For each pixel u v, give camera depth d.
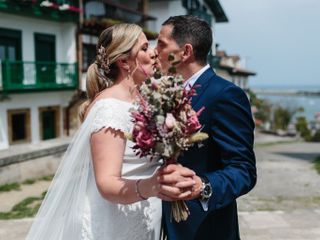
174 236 2.18
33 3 14.40
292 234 5.57
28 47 15.44
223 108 2.02
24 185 10.48
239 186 1.88
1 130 13.91
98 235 2.13
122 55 2.08
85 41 18.00
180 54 2.16
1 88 13.49
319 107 102.62
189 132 1.74
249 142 2.02
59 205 2.29
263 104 40.81
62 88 16.42
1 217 7.06
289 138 34.28
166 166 1.73
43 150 11.55
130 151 2.07
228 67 32.59
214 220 2.12
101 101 1.99
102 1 18.67
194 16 2.22
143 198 1.76
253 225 6.00
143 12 23.02
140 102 1.72
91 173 2.20
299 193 8.80
